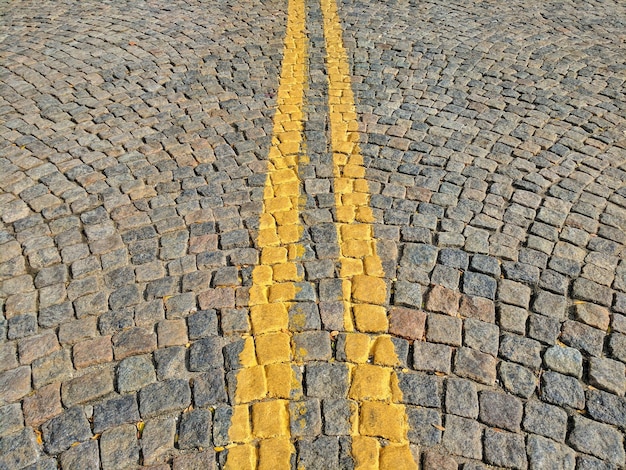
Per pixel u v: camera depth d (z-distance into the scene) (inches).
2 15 267.1
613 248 133.7
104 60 223.1
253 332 113.7
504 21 258.4
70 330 115.0
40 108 191.0
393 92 200.7
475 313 117.6
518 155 166.1
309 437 96.2
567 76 211.0
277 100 196.4
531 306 119.2
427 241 135.2
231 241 135.7
